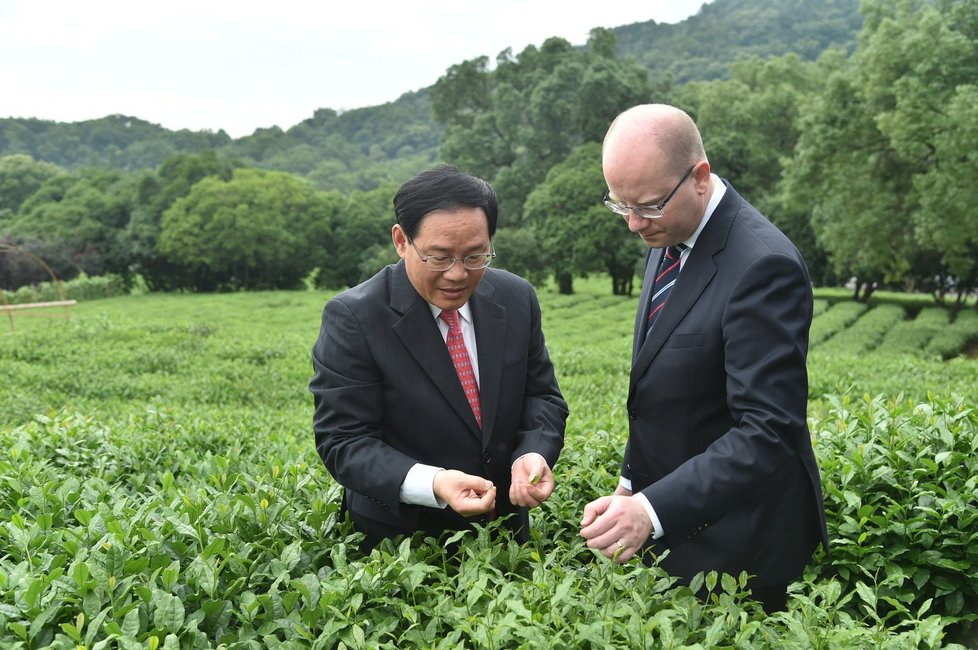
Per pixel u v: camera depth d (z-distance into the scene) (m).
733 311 2.15
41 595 2.05
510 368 2.47
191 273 59.44
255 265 56.59
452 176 2.09
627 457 2.64
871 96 25.11
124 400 11.62
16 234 59.91
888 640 1.93
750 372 2.10
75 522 2.94
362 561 2.35
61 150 159.50
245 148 150.75
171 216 56.84
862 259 28.03
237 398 11.86
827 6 195.00
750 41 179.25
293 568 2.32
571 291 49.28
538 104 50.38
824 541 2.42
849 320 32.53
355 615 2.06
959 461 3.03
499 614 1.97
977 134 21.12
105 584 2.05
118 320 19.64
